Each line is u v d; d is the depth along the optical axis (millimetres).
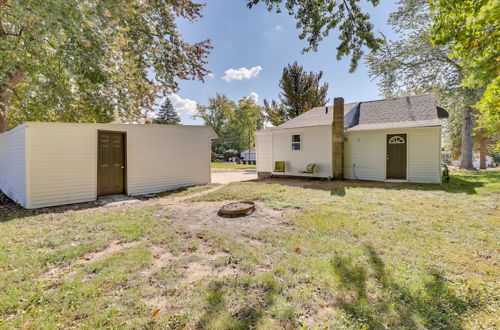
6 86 7820
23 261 2896
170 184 8711
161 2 8984
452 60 13336
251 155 35938
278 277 2500
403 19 14141
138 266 2756
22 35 7035
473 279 2395
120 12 6305
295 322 1869
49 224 4391
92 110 10062
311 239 3482
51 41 6555
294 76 21672
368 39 4285
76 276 2572
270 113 24250
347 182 9766
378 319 1873
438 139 8898
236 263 2848
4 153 8062
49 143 6137
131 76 10273
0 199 6941
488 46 2576
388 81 15453
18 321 1898
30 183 5836
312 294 2207
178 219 4684
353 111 12078
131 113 11266
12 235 3809
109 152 7320
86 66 7055
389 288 2264
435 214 4660
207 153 9945
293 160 12047
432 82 14539
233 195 6848
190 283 2424
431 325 1806
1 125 8922
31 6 5012
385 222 4211
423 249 3094
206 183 9898
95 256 3094
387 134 10023
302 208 5273
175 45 10141
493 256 2875
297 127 11711
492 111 3545
